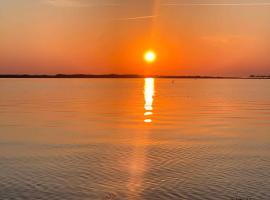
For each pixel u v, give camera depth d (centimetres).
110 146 3344
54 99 10225
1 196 2031
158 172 2486
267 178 2341
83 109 7056
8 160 2822
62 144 3434
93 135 3928
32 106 7719
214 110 6912
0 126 4600
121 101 9506
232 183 2244
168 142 3528
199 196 2028
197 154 3011
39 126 4606
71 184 2236
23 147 3303
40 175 2420
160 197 2027
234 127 4531
